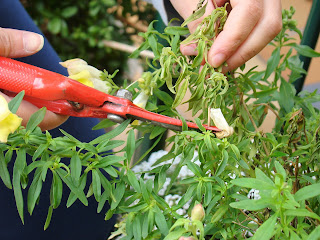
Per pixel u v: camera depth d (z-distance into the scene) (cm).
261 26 79
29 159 105
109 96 60
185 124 60
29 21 130
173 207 61
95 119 131
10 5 125
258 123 88
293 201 45
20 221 106
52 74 58
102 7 288
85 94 58
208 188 59
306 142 77
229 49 72
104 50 289
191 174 131
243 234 67
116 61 289
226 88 64
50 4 282
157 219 58
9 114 50
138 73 287
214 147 59
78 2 283
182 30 77
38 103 64
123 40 299
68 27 292
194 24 79
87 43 290
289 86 97
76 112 63
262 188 46
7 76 56
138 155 137
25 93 57
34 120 56
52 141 55
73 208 115
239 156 60
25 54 68
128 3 296
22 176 56
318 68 206
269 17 79
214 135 62
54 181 55
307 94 105
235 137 73
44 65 122
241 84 81
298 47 97
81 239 119
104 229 123
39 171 57
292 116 71
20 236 106
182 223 50
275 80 100
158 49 79
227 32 72
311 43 113
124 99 60
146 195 59
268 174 71
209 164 61
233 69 81
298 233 52
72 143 56
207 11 86
